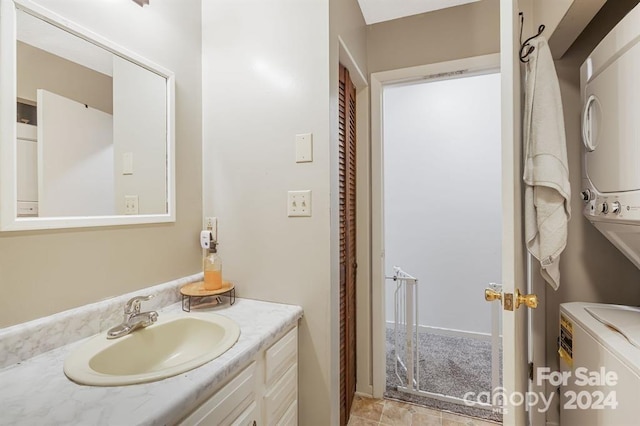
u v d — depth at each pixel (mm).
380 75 1862
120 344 841
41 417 543
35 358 761
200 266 1363
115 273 1005
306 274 1194
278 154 1240
